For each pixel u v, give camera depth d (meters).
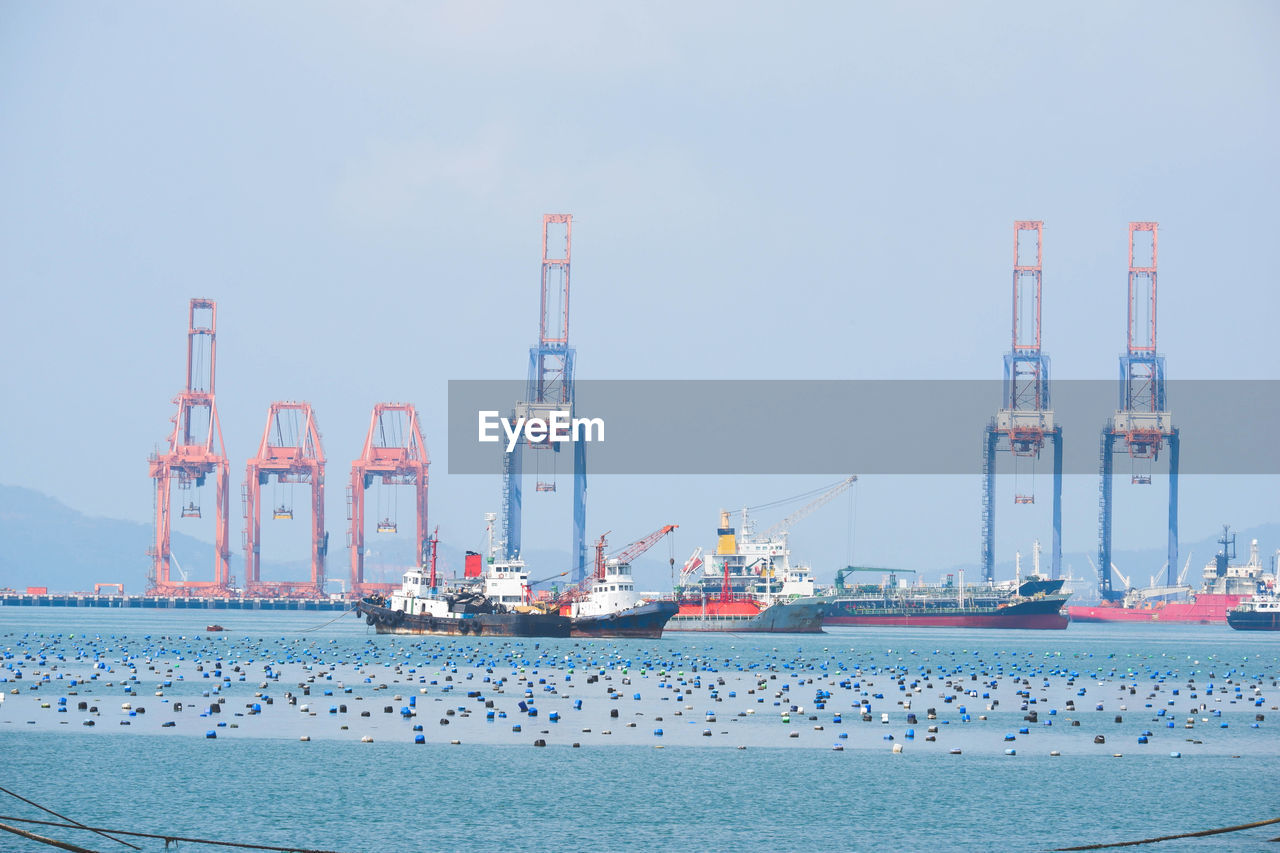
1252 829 76.56
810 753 97.81
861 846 72.44
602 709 120.94
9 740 98.44
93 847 70.12
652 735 105.44
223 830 73.75
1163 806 81.75
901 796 83.69
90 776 85.88
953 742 103.88
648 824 76.25
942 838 74.19
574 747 99.00
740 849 71.56
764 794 83.81
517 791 83.56
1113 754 99.12
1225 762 95.94
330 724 108.69
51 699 122.88
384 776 87.19
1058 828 76.50
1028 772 91.50
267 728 105.94
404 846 71.06
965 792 85.00
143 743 97.69
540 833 74.00
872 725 112.94
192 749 95.50
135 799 80.00
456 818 76.81
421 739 99.50
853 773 90.50
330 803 79.75
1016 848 72.50
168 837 71.12
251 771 88.06
